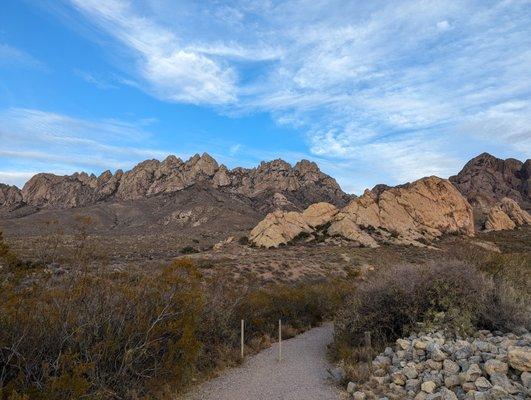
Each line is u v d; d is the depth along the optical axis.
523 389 7.03
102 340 8.23
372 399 8.29
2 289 7.77
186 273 13.68
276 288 23.55
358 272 38.16
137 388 8.38
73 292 8.46
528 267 16.41
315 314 20.80
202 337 12.09
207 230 130.88
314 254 53.53
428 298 11.96
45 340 7.45
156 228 144.12
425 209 76.81
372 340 12.16
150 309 9.67
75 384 6.56
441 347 9.31
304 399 8.76
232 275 32.41
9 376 6.89
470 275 12.24
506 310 11.07
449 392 7.53
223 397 9.04
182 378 9.52
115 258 48.38
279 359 12.44
